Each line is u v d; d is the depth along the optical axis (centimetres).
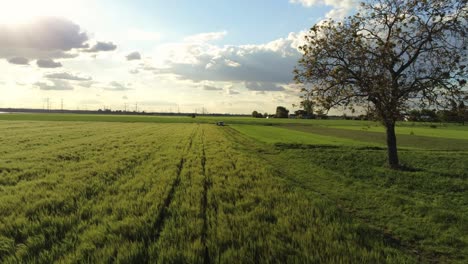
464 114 1766
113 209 966
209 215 945
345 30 1973
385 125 2019
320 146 3238
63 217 883
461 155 2458
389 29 1967
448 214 1039
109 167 1711
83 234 763
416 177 1733
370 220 1011
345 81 1912
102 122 9738
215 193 1216
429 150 2994
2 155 2167
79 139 3641
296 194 1216
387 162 2172
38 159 1984
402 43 1934
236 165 1953
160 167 1772
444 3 1797
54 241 733
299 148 3138
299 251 686
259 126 9912
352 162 2288
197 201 1080
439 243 825
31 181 1348
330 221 923
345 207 1159
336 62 2005
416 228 933
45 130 5256
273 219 936
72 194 1116
